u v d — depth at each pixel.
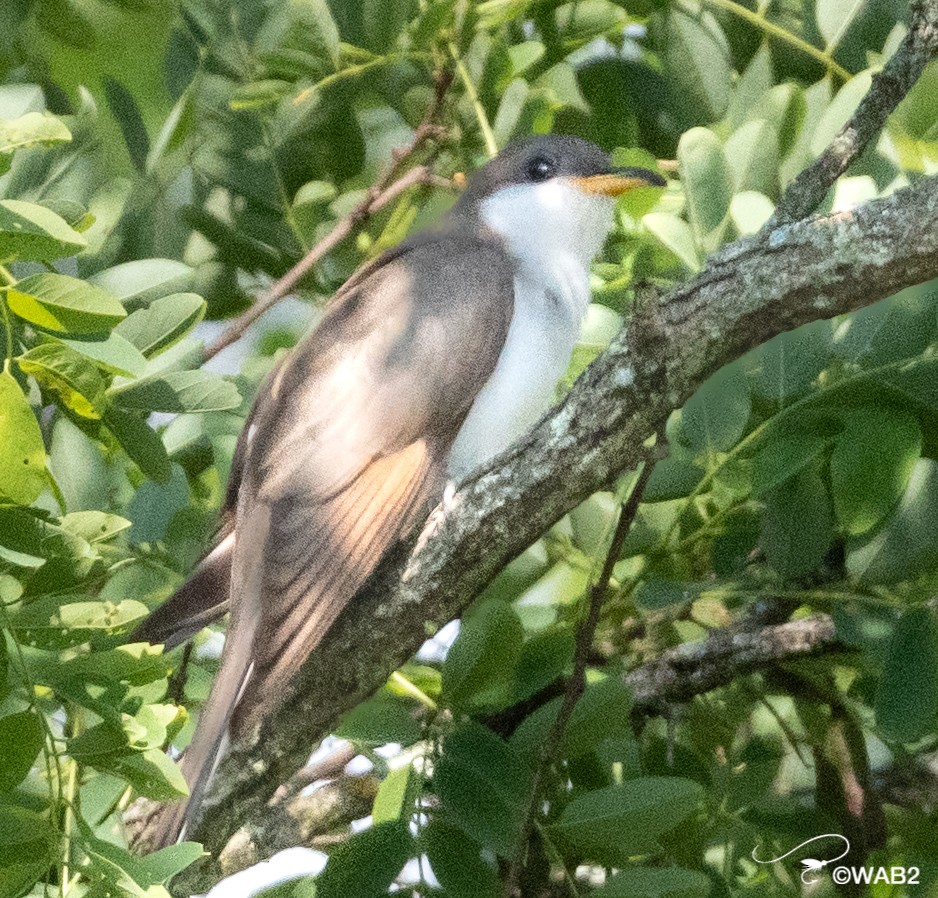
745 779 8.80
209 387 7.71
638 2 10.65
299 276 10.00
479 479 7.46
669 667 8.94
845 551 8.80
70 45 11.23
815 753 9.28
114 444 8.43
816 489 8.53
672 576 9.18
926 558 8.33
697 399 8.59
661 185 10.05
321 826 8.50
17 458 6.37
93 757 6.39
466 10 9.88
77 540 6.53
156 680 6.67
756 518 9.02
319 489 8.31
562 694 8.56
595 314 9.96
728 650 8.89
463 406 8.93
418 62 10.56
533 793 7.68
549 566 9.64
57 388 6.74
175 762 6.68
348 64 10.12
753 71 10.07
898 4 10.27
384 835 7.69
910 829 9.12
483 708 8.18
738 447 8.54
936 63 9.29
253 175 10.43
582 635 7.73
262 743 7.62
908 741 7.88
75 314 6.45
